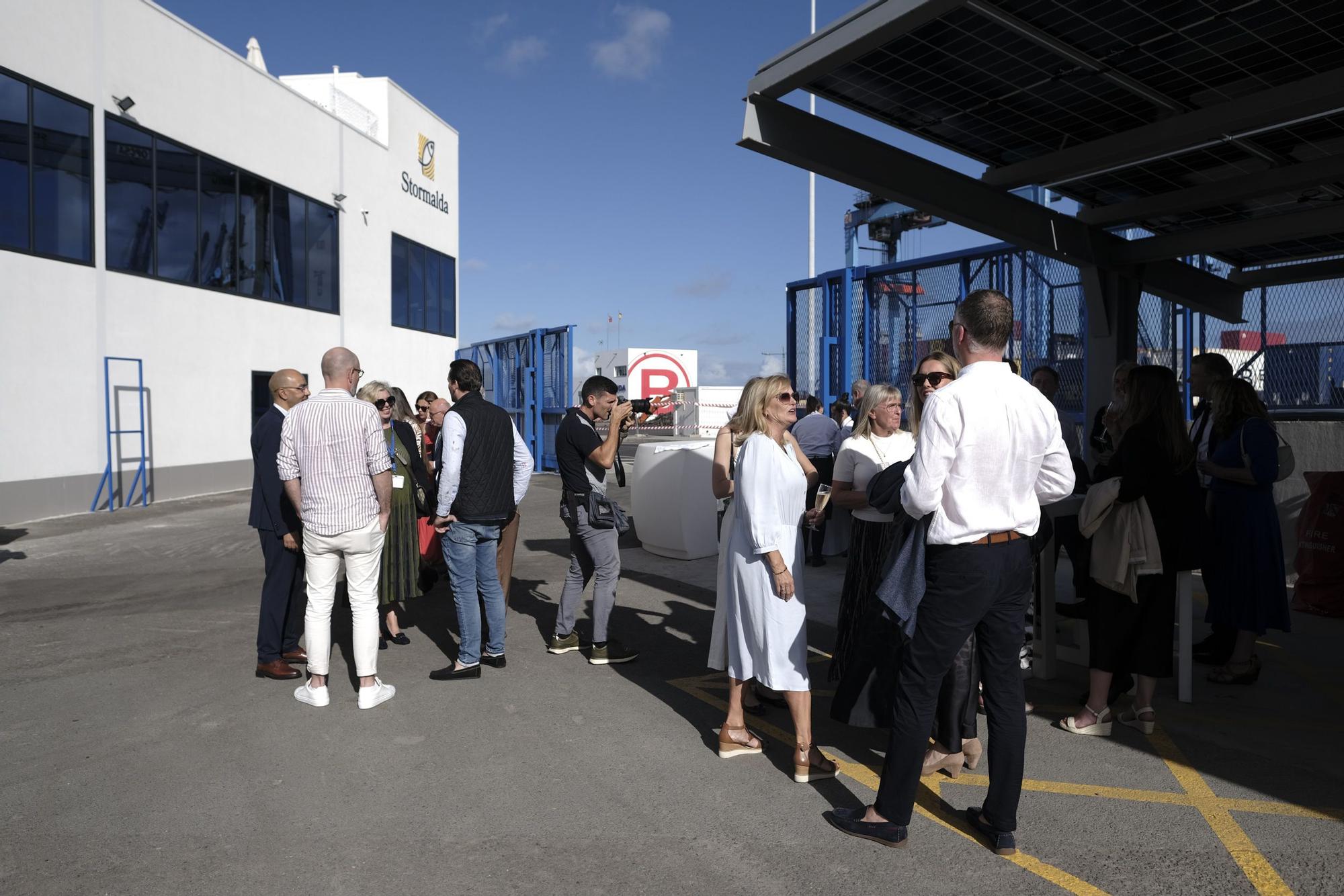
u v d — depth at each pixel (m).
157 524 11.77
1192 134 5.17
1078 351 8.41
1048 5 4.29
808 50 4.71
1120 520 4.05
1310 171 5.79
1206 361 5.11
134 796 3.54
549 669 5.37
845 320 10.91
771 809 3.42
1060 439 3.04
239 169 15.88
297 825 3.28
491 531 5.21
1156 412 4.07
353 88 20.95
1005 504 2.91
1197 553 4.28
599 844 3.13
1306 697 4.80
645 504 9.58
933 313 9.87
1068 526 5.31
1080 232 6.95
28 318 11.77
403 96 21.77
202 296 14.98
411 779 3.71
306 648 4.66
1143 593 4.13
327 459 4.48
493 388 22.67
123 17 13.22
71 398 12.45
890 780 3.10
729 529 4.18
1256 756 3.96
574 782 3.68
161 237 14.11
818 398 11.47
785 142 5.34
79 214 12.57
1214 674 5.07
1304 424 7.50
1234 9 4.30
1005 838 3.05
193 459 14.83
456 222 24.73
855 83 5.23
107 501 13.07
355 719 4.46
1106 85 5.16
